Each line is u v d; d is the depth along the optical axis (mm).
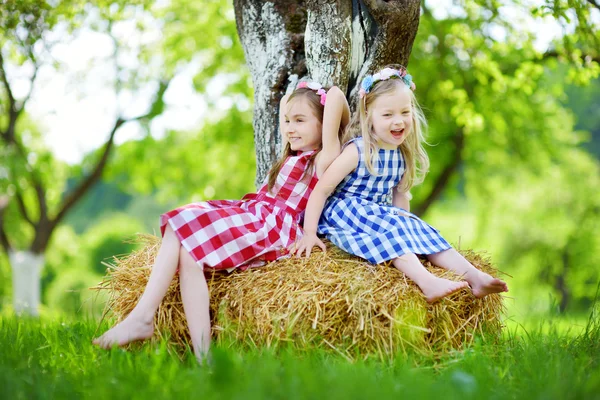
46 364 2500
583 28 4902
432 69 9672
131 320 2662
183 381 2131
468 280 2865
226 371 2047
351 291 2637
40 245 11961
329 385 1998
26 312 4957
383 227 2939
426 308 2744
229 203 3072
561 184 14875
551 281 17297
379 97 3070
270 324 2629
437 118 10016
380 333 2615
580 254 16594
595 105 22891
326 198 3031
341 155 3074
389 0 3332
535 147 11391
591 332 3029
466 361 2455
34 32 5852
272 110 3648
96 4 7484
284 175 3105
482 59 8266
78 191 12023
